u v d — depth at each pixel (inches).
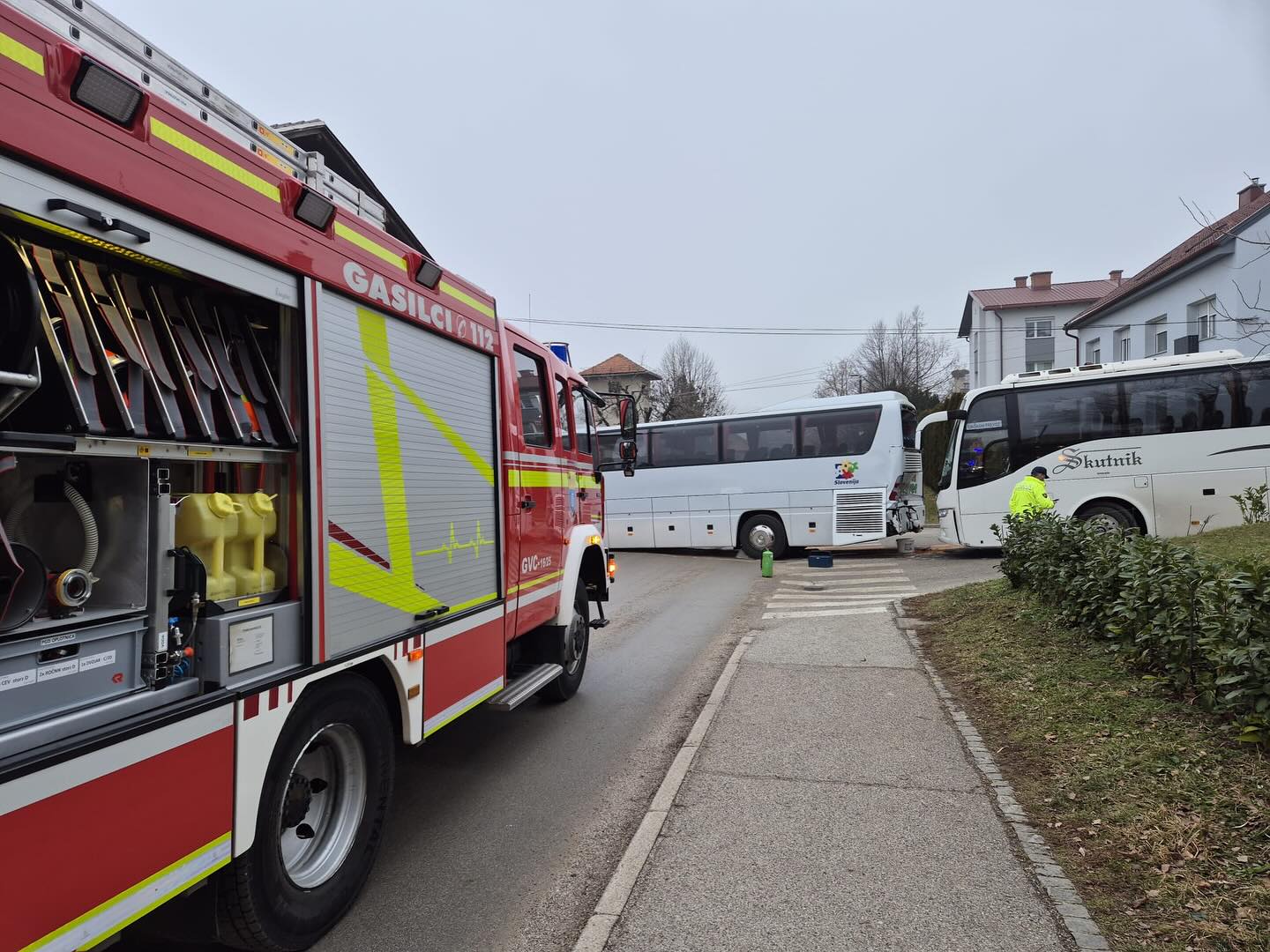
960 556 665.0
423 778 202.1
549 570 236.8
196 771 97.8
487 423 192.2
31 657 80.6
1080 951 112.9
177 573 99.4
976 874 135.9
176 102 126.5
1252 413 526.3
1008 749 194.1
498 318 202.8
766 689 260.5
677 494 757.9
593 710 259.4
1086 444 558.9
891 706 235.8
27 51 78.4
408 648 149.0
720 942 119.9
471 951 126.6
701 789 179.3
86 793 82.9
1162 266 875.4
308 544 119.4
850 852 146.1
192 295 108.7
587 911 137.8
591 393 296.8
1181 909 119.1
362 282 136.1
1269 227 670.5
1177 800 148.8
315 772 133.4
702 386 2117.4
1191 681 191.3
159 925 114.0
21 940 75.7
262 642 111.0
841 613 409.1
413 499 153.3
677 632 394.3
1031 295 1724.9
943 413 607.5
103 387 90.1
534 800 187.8
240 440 108.3
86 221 84.1
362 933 132.0
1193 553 212.7
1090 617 261.0
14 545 79.2
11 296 78.4
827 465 706.8
